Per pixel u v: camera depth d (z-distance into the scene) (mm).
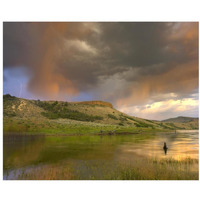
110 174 13805
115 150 27156
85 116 136000
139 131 90125
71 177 13281
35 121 73500
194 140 47125
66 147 30047
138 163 17531
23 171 15156
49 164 17828
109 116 160250
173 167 15797
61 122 86750
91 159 20234
